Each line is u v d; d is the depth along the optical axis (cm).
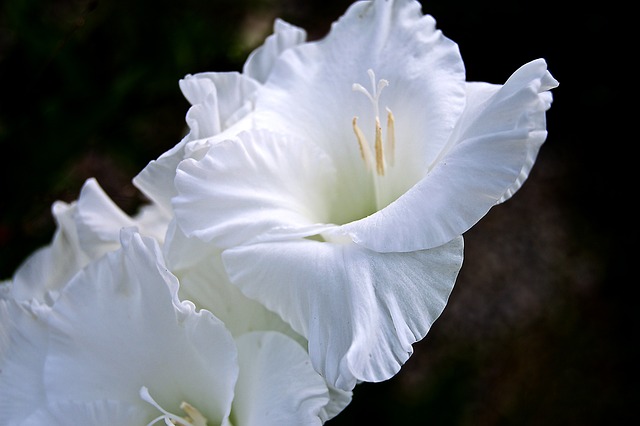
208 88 42
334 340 38
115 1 60
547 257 88
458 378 53
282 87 44
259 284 39
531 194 93
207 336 40
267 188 41
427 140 42
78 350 41
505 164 38
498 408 78
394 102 43
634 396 79
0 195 54
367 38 44
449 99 42
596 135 95
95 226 43
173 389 42
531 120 38
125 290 40
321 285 39
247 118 43
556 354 82
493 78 95
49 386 40
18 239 54
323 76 44
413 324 38
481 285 86
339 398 39
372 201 44
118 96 54
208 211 40
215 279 41
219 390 41
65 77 55
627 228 90
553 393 79
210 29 63
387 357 38
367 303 38
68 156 54
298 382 39
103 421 41
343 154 44
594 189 93
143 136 64
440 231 39
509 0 93
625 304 85
